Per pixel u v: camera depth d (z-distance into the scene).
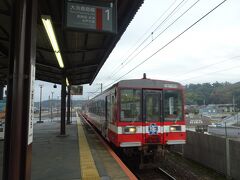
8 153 3.79
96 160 8.76
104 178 6.59
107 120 12.51
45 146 11.68
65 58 13.16
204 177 10.83
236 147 10.34
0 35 9.46
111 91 11.38
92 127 22.70
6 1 6.79
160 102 10.27
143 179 9.30
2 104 15.91
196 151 13.48
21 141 3.80
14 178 3.62
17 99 3.68
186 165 12.84
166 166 11.88
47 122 30.31
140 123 9.98
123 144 9.75
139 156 10.84
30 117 3.91
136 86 10.14
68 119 27.00
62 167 7.70
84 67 15.39
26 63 3.86
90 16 6.35
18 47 3.73
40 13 7.80
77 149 10.89
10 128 3.79
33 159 8.84
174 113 10.37
